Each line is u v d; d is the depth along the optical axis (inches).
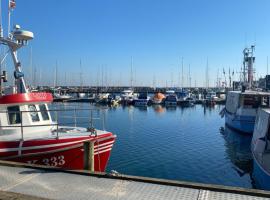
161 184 278.7
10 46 474.0
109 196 253.0
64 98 2935.5
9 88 480.4
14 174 304.5
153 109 2492.6
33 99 452.4
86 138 437.7
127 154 856.9
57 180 288.8
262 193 254.7
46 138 419.5
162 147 963.3
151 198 249.1
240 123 1207.6
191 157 838.5
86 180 289.1
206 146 997.8
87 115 1726.1
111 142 464.1
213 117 1934.1
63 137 428.1
